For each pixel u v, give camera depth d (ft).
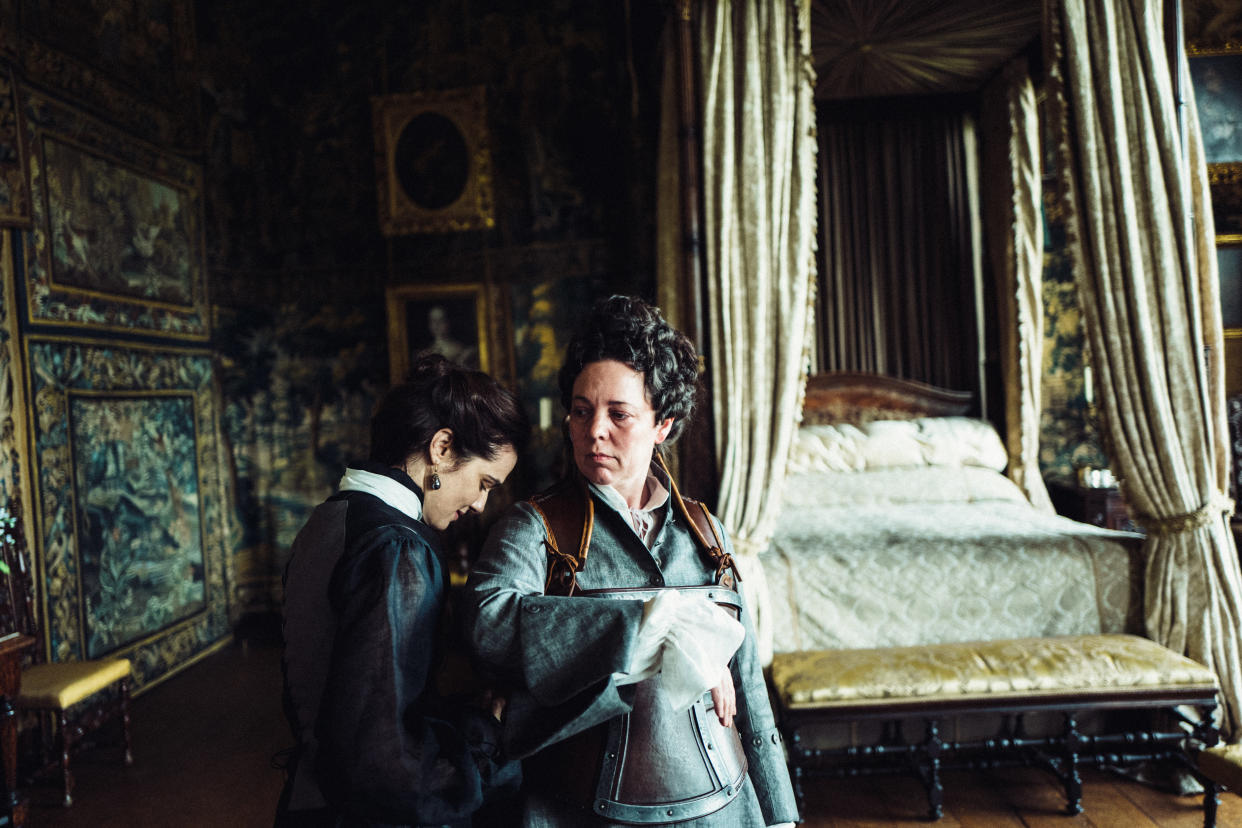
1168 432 10.55
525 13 20.94
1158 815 9.72
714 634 3.69
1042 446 19.24
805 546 11.85
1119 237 10.68
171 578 17.69
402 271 21.54
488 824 4.35
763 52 11.05
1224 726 10.35
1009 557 11.16
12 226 13.42
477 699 4.29
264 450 21.61
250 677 17.03
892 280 18.30
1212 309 11.25
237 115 21.26
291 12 21.50
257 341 21.65
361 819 3.69
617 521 4.13
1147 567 10.82
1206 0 18.24
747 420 10.91
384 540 3.78
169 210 18.43
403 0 21.26
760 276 10.90
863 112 18.07
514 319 21.31
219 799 11.36
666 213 12.75
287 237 21.76
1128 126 10.75
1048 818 9.73
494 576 3.92
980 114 17.63
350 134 21.56
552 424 21.20
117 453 16.08
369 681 3.47
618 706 3.51
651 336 4.09
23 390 13.66
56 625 14.03
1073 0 10.75
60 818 10.92
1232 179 18.12
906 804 10.19
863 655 10.25
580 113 20.89
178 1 18.94
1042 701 9.52
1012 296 16.93
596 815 3.78
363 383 21.70
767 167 11.00
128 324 16.71
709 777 3.92
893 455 17.31
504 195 21.22
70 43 15.20
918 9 13.67
